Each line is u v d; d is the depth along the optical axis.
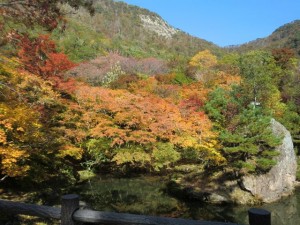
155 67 39.97
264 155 15.74
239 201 14.52
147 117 16.80
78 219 3.03
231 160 16.36
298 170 18.33
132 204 13.59
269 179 15.46
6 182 12.73
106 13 88.88
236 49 88.12
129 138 16.03
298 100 25.56
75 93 18.28
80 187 15.61
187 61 44.88
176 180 16.94
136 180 17.86
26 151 9.67
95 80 33.84
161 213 12.83
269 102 22.28
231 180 15.81
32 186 13.26
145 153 16.58
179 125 16.73
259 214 2.31
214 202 14.34
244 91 19.88
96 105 17.25
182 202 14.34
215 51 79.81
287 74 31.52
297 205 14.63
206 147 15.44
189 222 2.61
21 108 8.82
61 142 13.38
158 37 86.75
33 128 9.62
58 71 18.30
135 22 93.75
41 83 12.05
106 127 16.30
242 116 15.67
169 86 26.42
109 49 51.75
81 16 71.94
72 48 43.22
